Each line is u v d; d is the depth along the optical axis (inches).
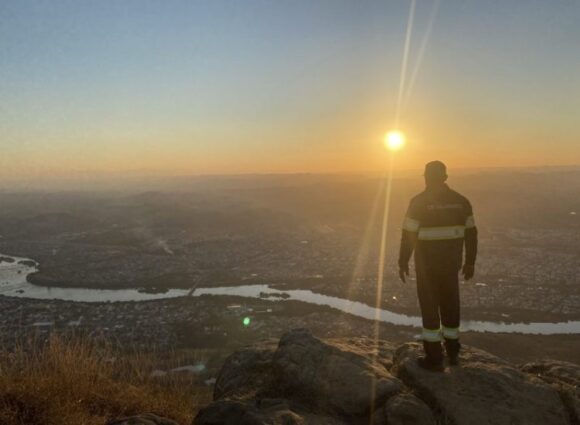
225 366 236.7
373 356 222.4
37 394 210.1
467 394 181.9
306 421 173.6
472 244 196.4
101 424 205.5
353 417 181.0
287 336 226.2
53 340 261.7
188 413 240.8
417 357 207.5
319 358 206.7
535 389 186.7
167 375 283.6
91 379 245.8
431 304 197.8
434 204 195.8
